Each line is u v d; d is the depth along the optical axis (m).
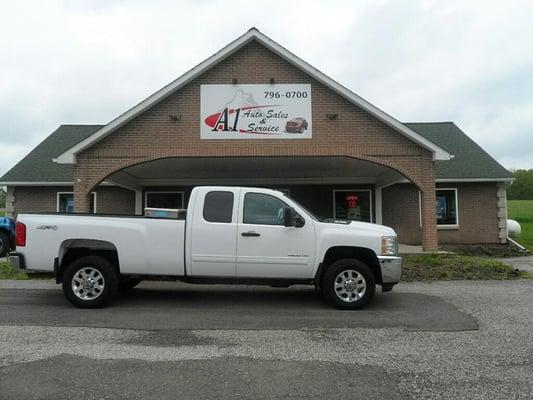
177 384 4.70
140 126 14.53
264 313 7.78
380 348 5.88
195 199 8.21
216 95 14.58
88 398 4.36
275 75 14.64
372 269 8.42
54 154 22.16
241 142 14.55
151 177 20.45
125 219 8.23
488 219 20.69
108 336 6.39
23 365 5.23
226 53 14.40
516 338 6.30
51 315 7.58
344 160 16.20
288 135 14.57
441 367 5.20
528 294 9.55
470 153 22.09
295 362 5.36
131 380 4.80
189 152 14.48
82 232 8.13
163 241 8.12
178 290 9.89
